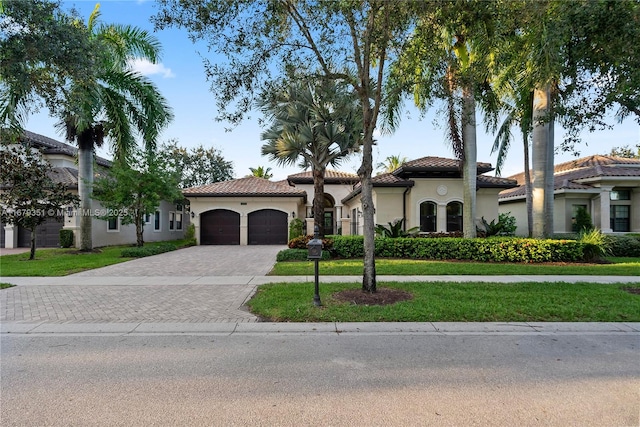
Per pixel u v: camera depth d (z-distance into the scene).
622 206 21.11
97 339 5.46
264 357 4.70
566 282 9.25
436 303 7.06
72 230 20.83
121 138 16.52
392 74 8.67
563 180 21.23
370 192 7.98
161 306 7.27
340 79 9.02
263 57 7.93
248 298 7.93
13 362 4.55
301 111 15.16
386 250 14.45
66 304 7.45
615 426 3.13
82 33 8.99
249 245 23.61
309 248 6.96
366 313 6.48
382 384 3.91
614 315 6.43
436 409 3.40
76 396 3.64
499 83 14.45
